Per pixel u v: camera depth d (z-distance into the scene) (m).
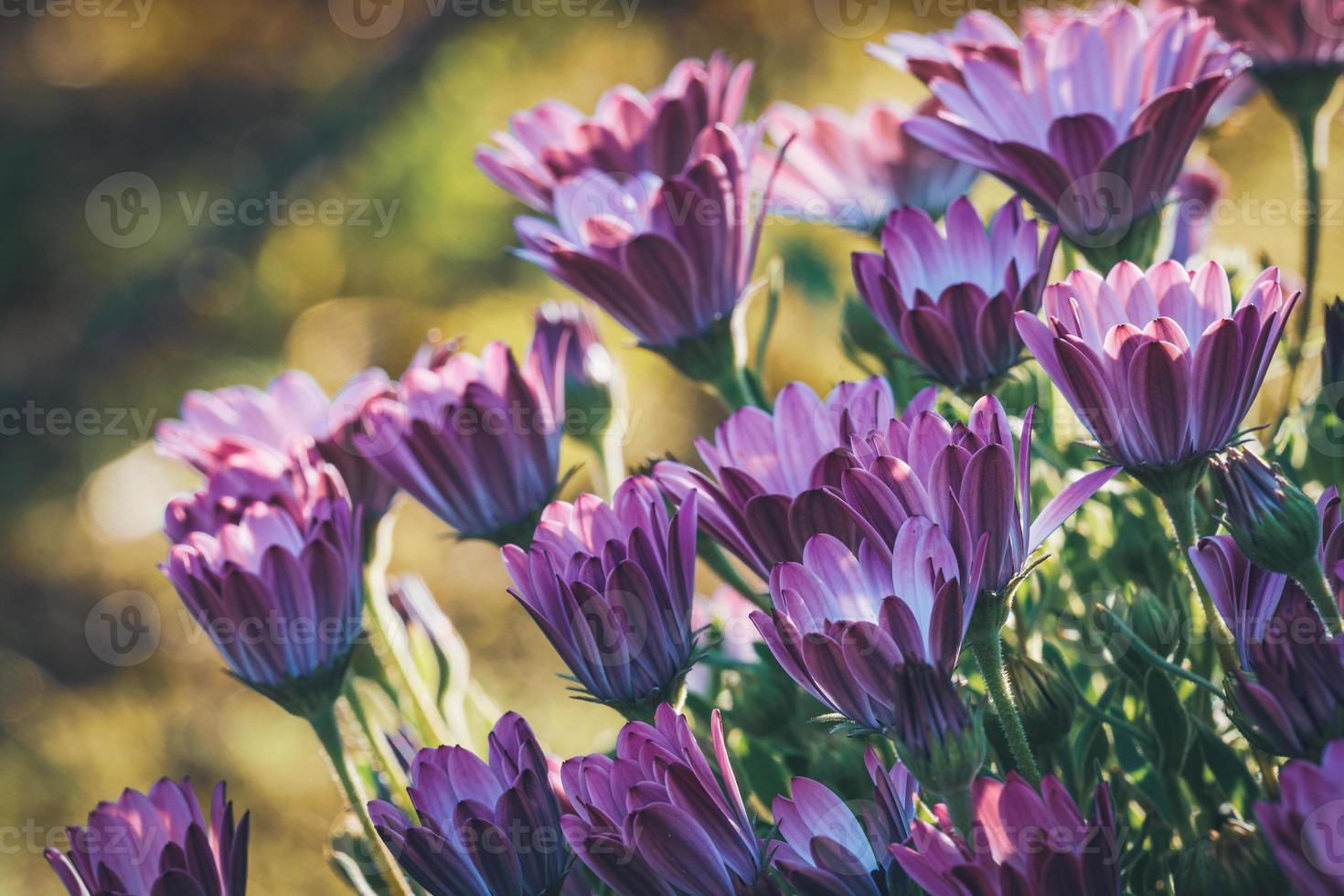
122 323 2.82
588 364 1.10
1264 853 0.93
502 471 1.02
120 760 1.97
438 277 2.70
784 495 0.94
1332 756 0.88
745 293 1.03
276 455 1.03
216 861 0.96
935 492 0.92
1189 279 0.94
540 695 1.82
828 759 1.00
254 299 2.78
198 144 3.19
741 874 0.93
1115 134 1.00
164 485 2.49
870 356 1.07
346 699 1.03
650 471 1.03
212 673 2.14
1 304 3.01
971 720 0.91
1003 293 0.97
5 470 2.62
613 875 0.92
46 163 3.19
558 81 2.89
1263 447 1.02
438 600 2.08
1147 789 1.00
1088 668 1.02
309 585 0.99
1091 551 1.03
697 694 1.04
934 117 1.05
